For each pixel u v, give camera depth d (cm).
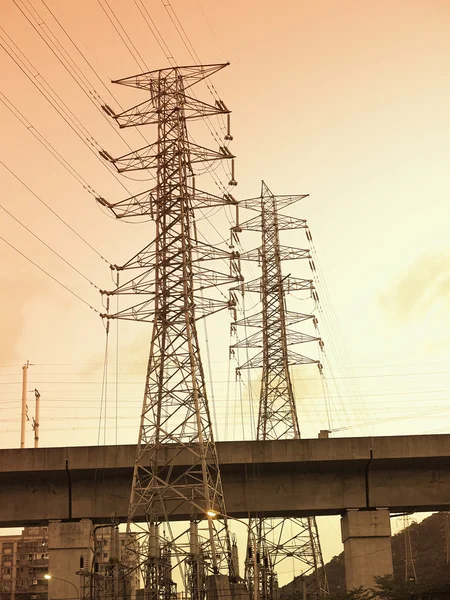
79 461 7219
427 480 7494
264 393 9631
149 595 6362
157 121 7388
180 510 7219
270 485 7462
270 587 7169
